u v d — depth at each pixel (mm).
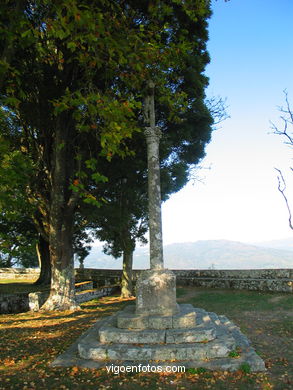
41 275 21812
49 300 12664
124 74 9047
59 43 10062
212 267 25469
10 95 10336
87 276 23875
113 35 8055
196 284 18688
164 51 9234
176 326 6648
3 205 9625
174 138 14227
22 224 20203
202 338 6301
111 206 13969
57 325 9586
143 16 10984
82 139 12133
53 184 12438
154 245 7625
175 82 13367
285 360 6172
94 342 6520
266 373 5484
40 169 13211
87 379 5312
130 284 17234
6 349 7039
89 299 16500
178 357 5922
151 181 7965
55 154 12125
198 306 12930
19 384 5168
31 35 7117
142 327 6676
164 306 7082
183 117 14055
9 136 12578
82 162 12750
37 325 9695
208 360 5840
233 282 17219
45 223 13898
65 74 10836
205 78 14312
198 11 9367
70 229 12977
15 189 11180
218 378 5270
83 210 14117
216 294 15703
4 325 9812
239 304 12969
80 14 6496
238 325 9383
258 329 8828
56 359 6168
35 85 11273
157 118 13820
